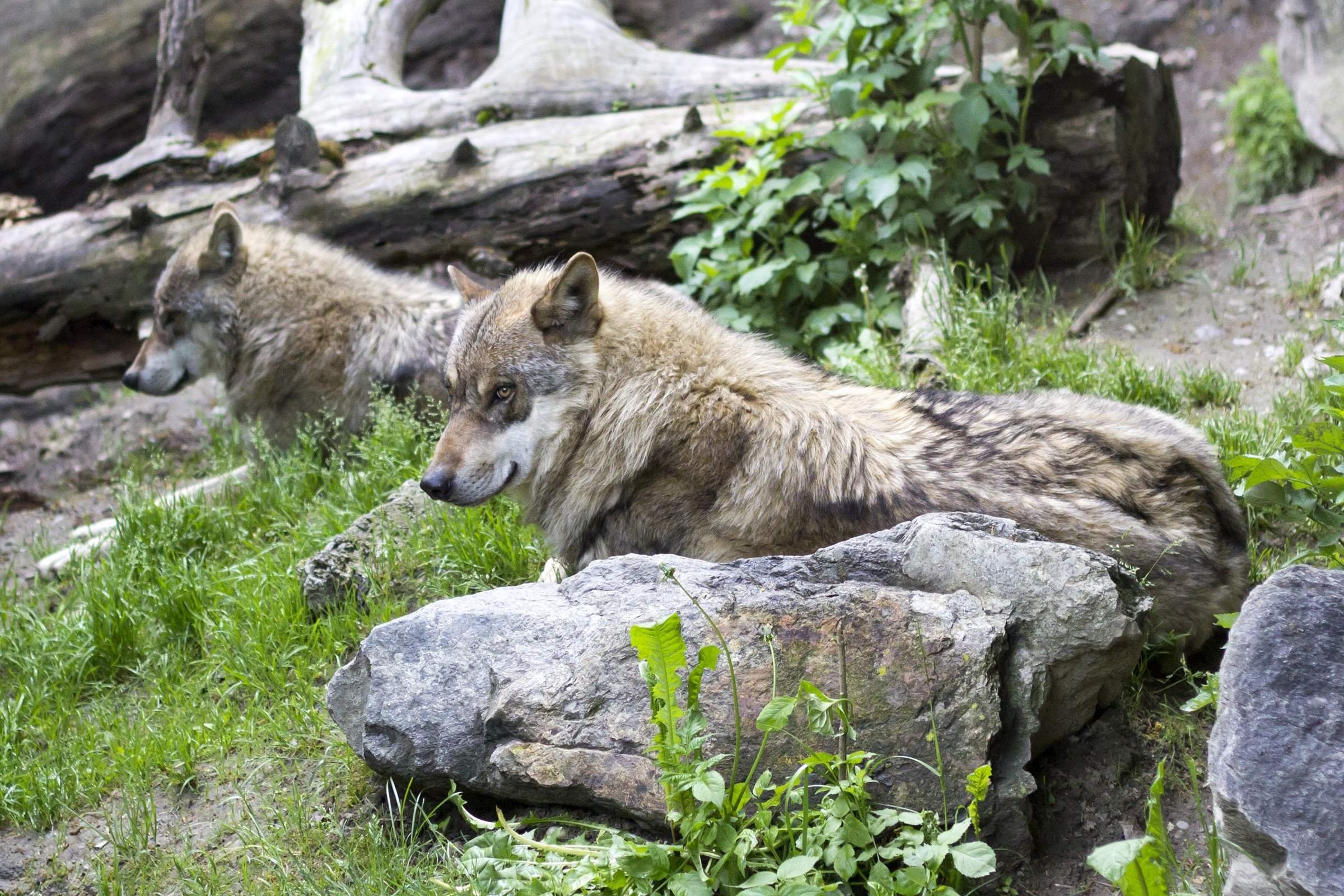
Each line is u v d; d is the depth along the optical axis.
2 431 12.06
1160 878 3.62
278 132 10.40
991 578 4.58
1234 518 5.47
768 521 5.43
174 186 10.79
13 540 9.83
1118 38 15.55
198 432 11.23
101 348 11.16
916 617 4.44
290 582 6.79
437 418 8.45
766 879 3.89
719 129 9.73
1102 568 4.53
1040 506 5.12
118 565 7.73
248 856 5.22
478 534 6.58
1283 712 3.74
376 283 9.28
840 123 9.81
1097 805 4.62
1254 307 9.22
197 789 5.75
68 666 6.94
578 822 4.45
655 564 4.94
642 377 5.68
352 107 11.12
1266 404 7.70
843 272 9.27
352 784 5.38
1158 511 5.20
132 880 5.28
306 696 6.05
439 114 10.88
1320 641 3.85
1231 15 15.21
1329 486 5.03
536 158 10.19
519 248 10.35
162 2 16.70
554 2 11.80
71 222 10.64
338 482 8.02
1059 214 9.84
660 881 4.06
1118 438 5.34
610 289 6.02
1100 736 4.83
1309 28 11.41
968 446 5.43
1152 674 5.25
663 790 4.31
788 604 4.59
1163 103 10.13
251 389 9.22
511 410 5.77
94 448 11.45
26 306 10.59
